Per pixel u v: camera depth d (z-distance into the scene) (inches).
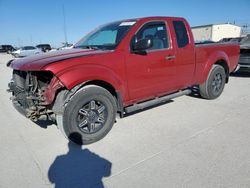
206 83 208.4
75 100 124.3
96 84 137.0
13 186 99.2
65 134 128.2
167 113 183.3
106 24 178.7
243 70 322.3
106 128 140.1
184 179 99.6
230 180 98.0
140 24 152.3
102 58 131.6
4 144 136.9
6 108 213.5
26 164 115.4
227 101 213.8
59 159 119.6
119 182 99.7
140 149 127.0
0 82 370.9
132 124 162.6
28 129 159.3
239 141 132.0
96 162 115.8
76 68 121.6
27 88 132.6
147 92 159.5
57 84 118.2
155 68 157.6
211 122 162.1
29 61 132.3
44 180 102.8
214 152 120.6
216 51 210.2
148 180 100.0
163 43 164.7
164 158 116.6
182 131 148.6
